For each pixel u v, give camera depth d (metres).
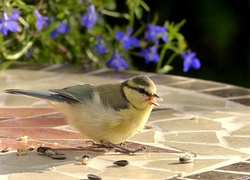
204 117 10.34
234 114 10.55
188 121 10.11
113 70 13.62
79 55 15.52
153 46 15.12
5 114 10.39
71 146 8.91
